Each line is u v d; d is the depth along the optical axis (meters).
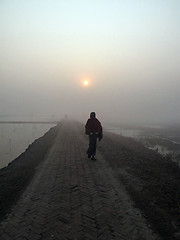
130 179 7.27
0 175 8.45
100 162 10.02
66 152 12.88
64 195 5.81
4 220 4.41
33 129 43.62
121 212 4.79
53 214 4.67
